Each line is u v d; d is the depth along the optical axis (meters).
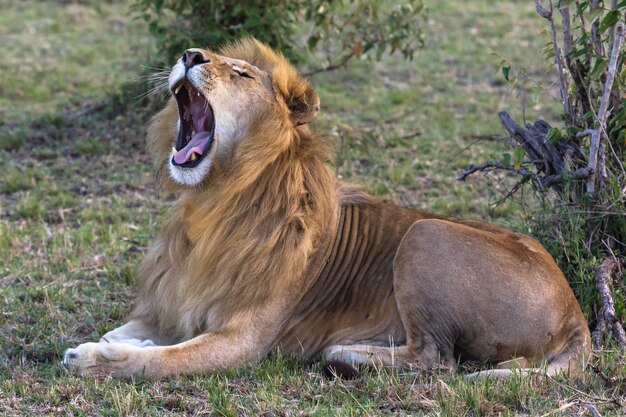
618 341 9.65
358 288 9.75
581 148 11.05
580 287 10.36
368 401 8.38
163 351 8.87
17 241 13.24
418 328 9.16
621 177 10.67
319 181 9.55
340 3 17.44
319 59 23.11
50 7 29.11
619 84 10.55
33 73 22.80
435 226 9.29
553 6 11.71
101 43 25.69
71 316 10.71
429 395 8.51
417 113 20.45
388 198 15.35
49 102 20.89
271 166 9.29
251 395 8.46
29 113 19.84
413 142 18.38
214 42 16.36
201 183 9.36
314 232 9.49
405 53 18.05
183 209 9.55
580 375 8.80
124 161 17.16
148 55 18.92
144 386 8.63
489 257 9.14
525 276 9.14
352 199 10.12
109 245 13.28
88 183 16.09
